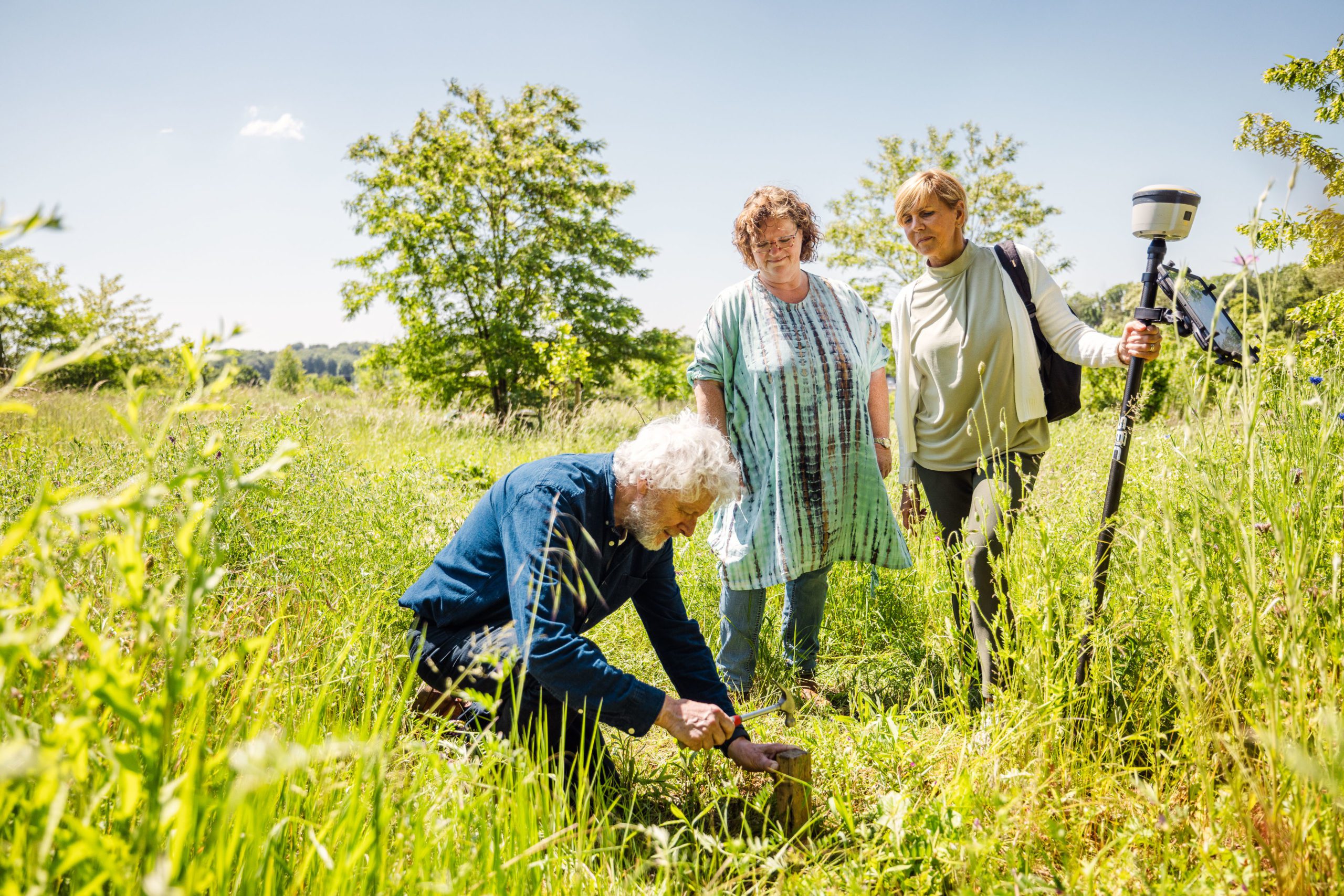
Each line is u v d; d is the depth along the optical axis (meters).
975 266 2.95
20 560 1.27
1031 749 2.04
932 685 2.96
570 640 2.03
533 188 20.55
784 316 3.08
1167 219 2.36
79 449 3.35
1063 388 2.86
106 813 1.26
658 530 2.25
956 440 2.98
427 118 20.66
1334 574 1.62
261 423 3.86
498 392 20.22
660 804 2.21
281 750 0.94
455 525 3.62
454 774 1.57
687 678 2.54
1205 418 1.96
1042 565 2.11
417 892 1.27
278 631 2.29
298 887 1.25
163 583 1.93
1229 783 1.69
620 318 20.75
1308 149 5.23
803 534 3.02
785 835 2.02
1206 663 2.02
